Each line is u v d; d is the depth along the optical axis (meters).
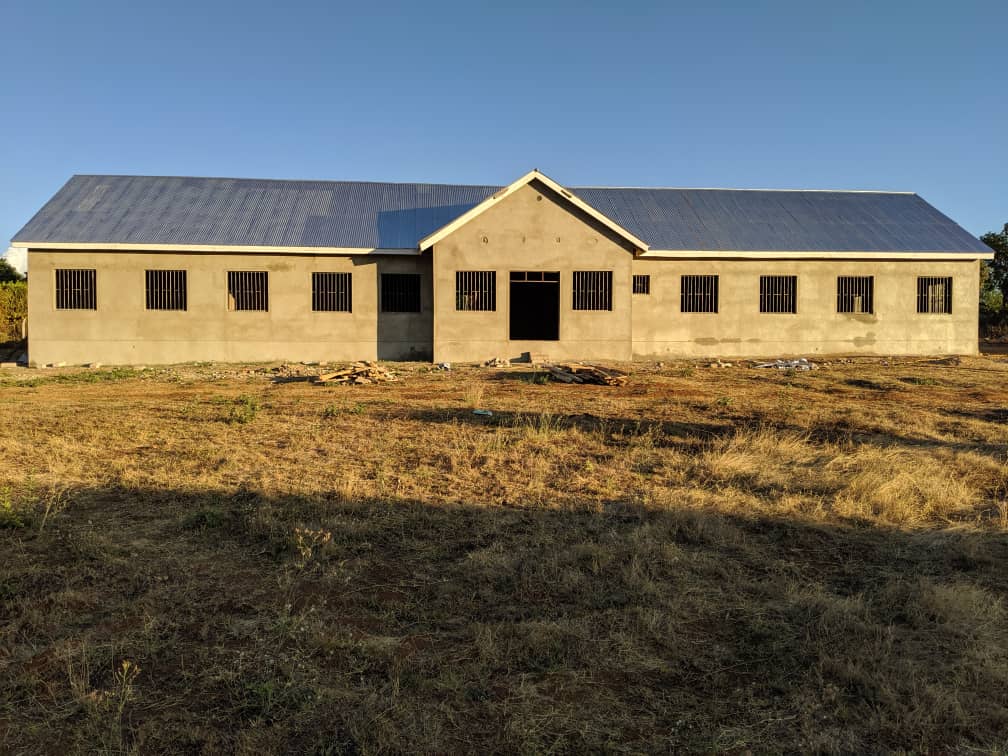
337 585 5.23
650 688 4.03
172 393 15.39
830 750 3.50
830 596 5.17
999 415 12.89
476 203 26.17
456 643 4.45
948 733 3.67
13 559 5.54
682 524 6.54
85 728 3.51
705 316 24.08
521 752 3.42
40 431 10.48
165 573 5.38
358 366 17.78
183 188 25.48
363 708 3.72
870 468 8.35
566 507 7.10
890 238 25.31
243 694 3.82
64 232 21.97
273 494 7.34
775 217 26.38
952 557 5.99
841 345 24.59
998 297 43.81
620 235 22.20
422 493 7.47
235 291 22.62
